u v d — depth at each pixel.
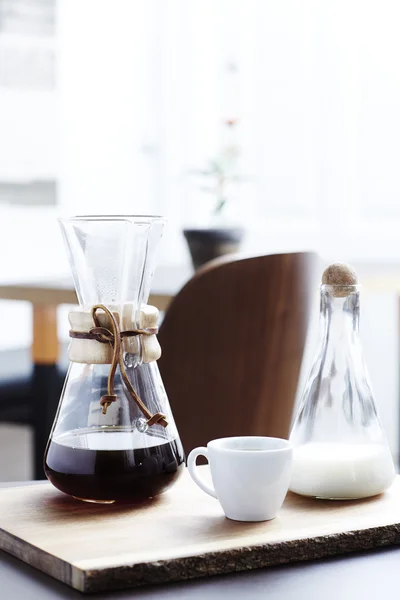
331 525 0.91
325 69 4.55
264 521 0.93
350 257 4.56
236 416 2.05
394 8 4.54
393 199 4.57
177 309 2.00
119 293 0.99
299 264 2.06
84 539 0.87
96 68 4.37
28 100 4.21
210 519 0.94
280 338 2.06
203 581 0.82
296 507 0.99
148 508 0.98
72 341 1.01
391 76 4.55
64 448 1.00
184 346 2.01
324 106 4.55
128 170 4.48
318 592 0.79
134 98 4.47
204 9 4.53
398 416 4.36
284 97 4.57
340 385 1.04
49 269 4.29
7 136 4.16
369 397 1.05
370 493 1.01
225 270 1.99
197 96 4.54
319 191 4.58
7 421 2.96
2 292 2.78
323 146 4.57
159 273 3.08
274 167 4.57
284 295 2.04
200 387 2.03
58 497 1.03
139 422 0.99
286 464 0.93
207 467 1.18
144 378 1.01
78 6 4.31
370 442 1.03
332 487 1.00
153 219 0.99
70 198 4.34
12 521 0.93
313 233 4.59
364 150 4.59
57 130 4.29
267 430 2.09
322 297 1.06
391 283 2.89
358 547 0.90
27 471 3.84
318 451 1.02
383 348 4.42
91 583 0.79
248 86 4.55
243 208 4.54
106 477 0.97
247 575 0.84
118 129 4.44
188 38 4.52
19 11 4.18
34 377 2.95
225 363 2.03
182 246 4.57
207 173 2.98
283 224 4.57
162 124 4.52
